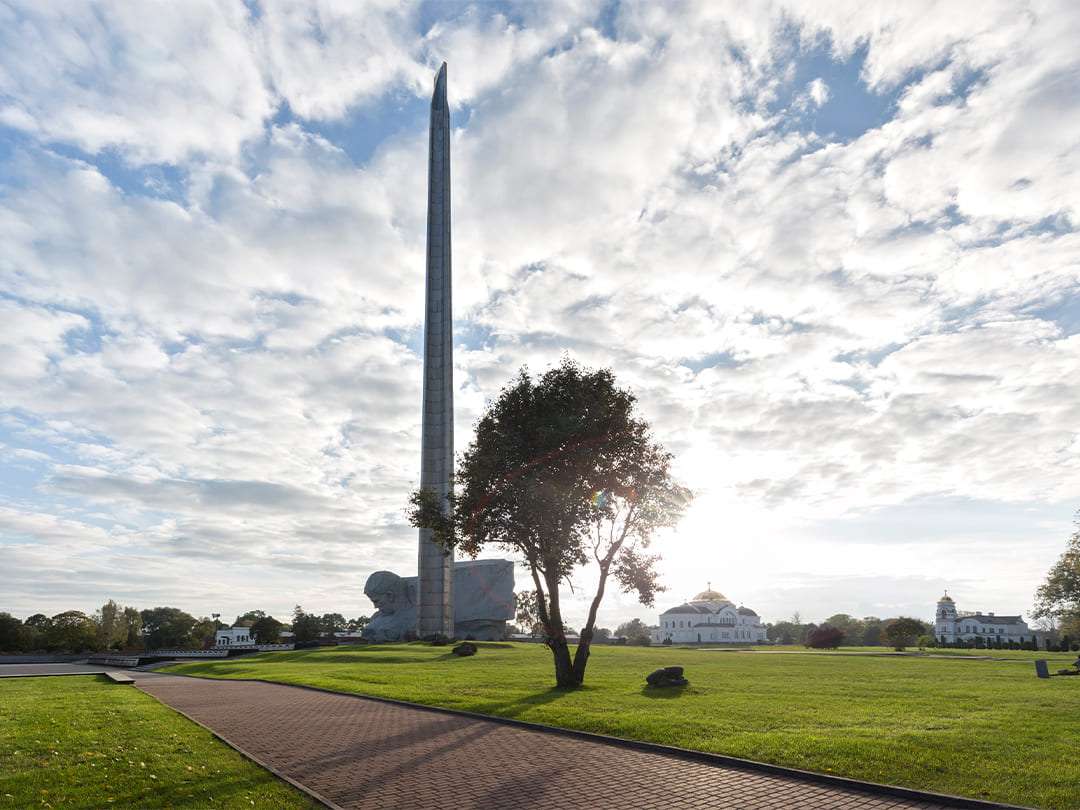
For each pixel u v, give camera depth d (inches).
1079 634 3152.1
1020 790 490.9
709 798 500.1
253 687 1413.6
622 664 1983.3
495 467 1286.9
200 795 493.0
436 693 1191.6
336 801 495.2
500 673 1646.2
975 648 4394.7
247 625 7682.1
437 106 4507.9
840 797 500.7
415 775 571.5
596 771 582.9
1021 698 1021.2
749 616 7431.1
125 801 473.7
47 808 454.0
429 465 4143.7
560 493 1266.0
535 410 1306.6
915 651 3595.0
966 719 794.2
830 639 3695.9
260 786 523.8
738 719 812.6
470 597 4830.2
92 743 669.3
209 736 741.3
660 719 809.5
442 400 4220.0
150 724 809.5
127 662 2906.0
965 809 470.9
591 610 1323.8
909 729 724.0
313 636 6028.5
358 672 1727.4
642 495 1327.5
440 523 1360.7
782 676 1498.5
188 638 6555.1
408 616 4675.2
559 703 1007.0
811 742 651.5
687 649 3732.8
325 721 882.8
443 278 4343.0
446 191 4446.4
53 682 1569.9
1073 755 586.9
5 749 628.4
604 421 1289.4
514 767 599.8
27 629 4980.3
